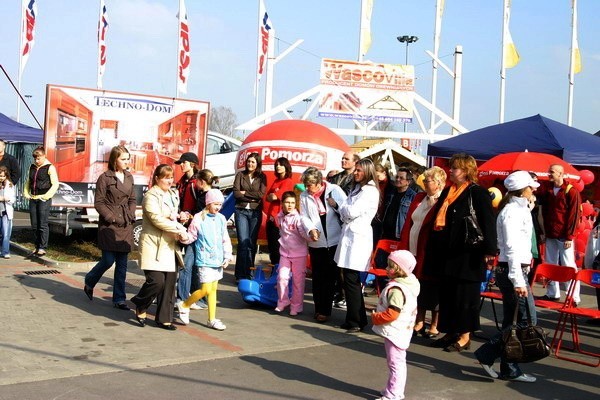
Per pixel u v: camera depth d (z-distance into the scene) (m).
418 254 7.00
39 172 11.06
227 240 7.25
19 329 6.62
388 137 21.78
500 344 5.67
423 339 7.34
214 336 6.87
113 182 7.66
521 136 11.92
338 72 19.55
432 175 6.91
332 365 6.10
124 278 7.89
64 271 10.08
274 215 10.08
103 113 12.49
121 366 5.64
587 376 6.19
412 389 5.52
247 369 5.81
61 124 12.12
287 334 7.16
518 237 5.94
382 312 5.17
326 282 7.82
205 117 13.48
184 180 9.20
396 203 9.30
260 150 11.49
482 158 12.09
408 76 20.00
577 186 10.91
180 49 18.61
